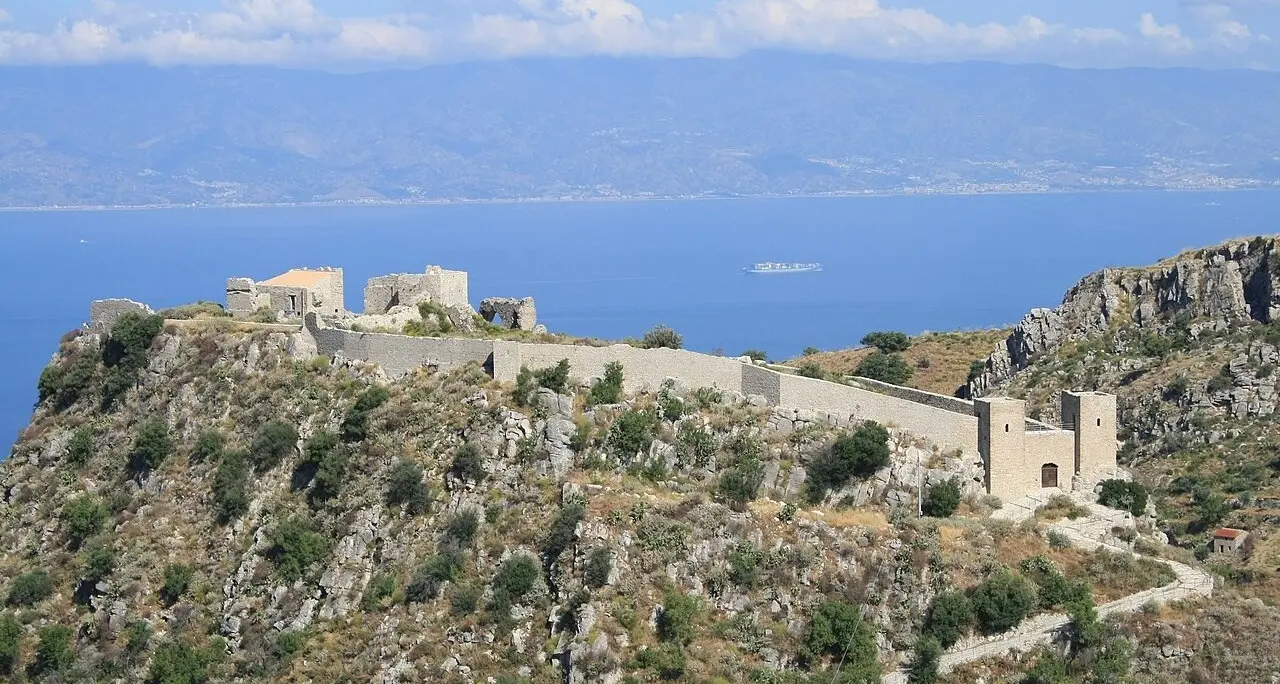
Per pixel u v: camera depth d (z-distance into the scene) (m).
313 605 154.25
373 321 186.12
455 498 156.88
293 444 169.50
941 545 147.75
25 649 161.50
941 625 141.12
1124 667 140.62
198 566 163.88
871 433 156.62
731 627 141.00
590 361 165.75
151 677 154.25
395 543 155.62
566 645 140.75
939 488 154.38
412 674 143.12
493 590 147.75
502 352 166.25
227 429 175.62
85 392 191.50
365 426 166.12
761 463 155.88
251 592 158.38
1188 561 158.00
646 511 148.25
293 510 164.12
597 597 142.50
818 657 139.25
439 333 188.75
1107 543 155.50
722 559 145.50
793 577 144.12
